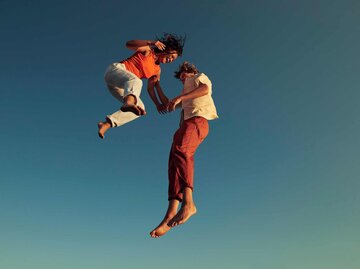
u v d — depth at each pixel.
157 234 4.23
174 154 4.46
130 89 4.78
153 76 5.58
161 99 5.56
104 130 5.18
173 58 5.46
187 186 4.25
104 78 5.20
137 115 5.14
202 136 4.68
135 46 5.26
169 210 4.35
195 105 4.78
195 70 5.27
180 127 4.77
